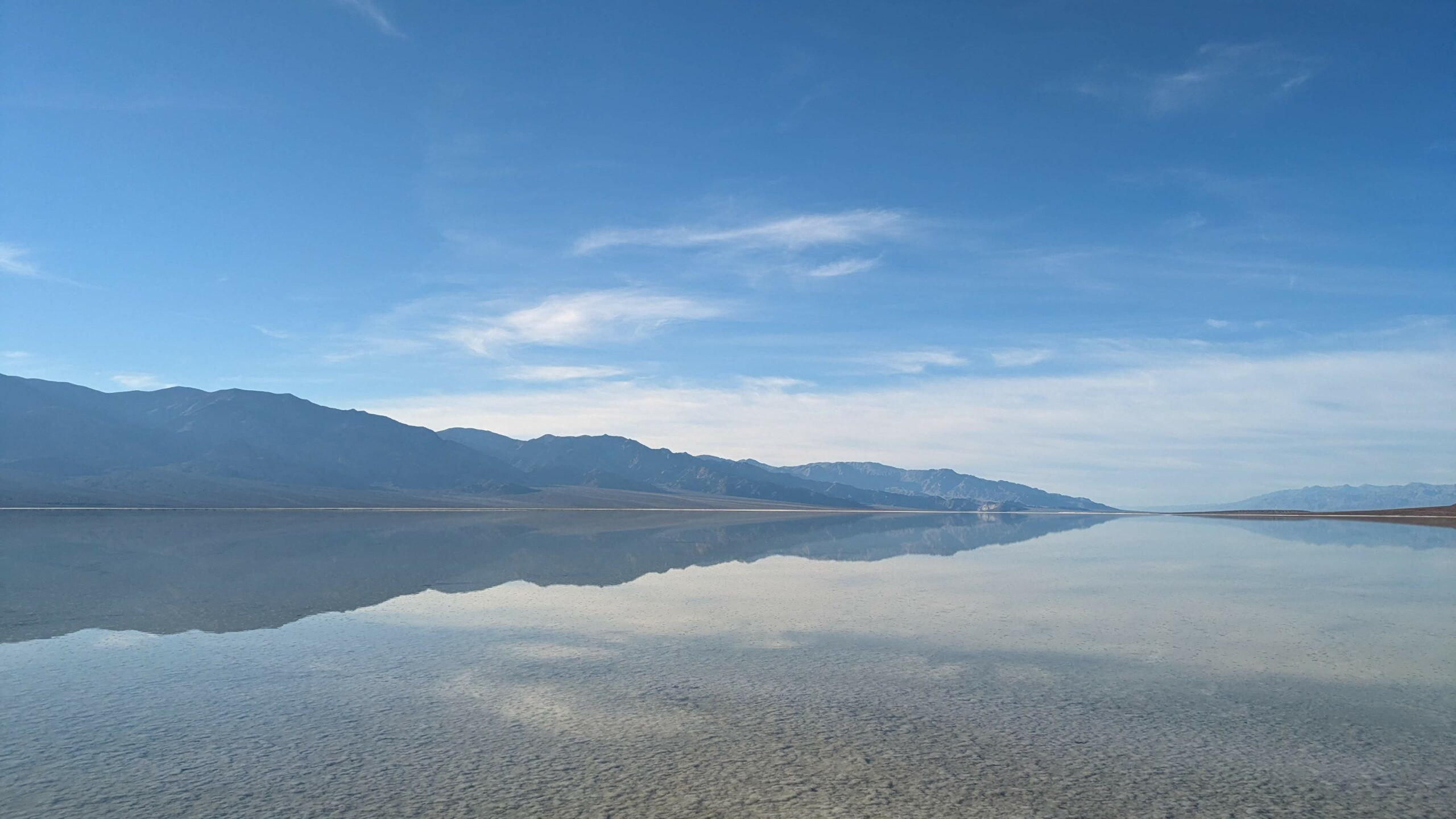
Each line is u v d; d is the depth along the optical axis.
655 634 17.39
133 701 11.89
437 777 8.78
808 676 13.47
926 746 9.87
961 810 7.91
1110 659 14.81
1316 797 8.27
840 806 7.99
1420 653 15.41
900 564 35.19
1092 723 10.81
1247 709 11.51
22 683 12.98
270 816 7.71
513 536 55.88
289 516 90.00
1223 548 45.44
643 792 8.33
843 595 24.23
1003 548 46.72
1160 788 8.52
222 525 65.38
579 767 9.12
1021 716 11.15
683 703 11.81
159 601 22.02
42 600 22.03
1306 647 15.98
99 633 17.34
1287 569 32.81
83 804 8.03
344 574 29.16
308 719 10.99
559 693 12.39
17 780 8.68
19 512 83.19
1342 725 10.76
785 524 83.56
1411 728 10.63
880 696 12.23
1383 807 8.03
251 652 15.38
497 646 16.05
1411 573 30.70
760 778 8.77
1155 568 33.19
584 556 38.66
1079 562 36.53
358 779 8.71
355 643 16.31
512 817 7.69
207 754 9.53
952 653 15.38
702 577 29.31
